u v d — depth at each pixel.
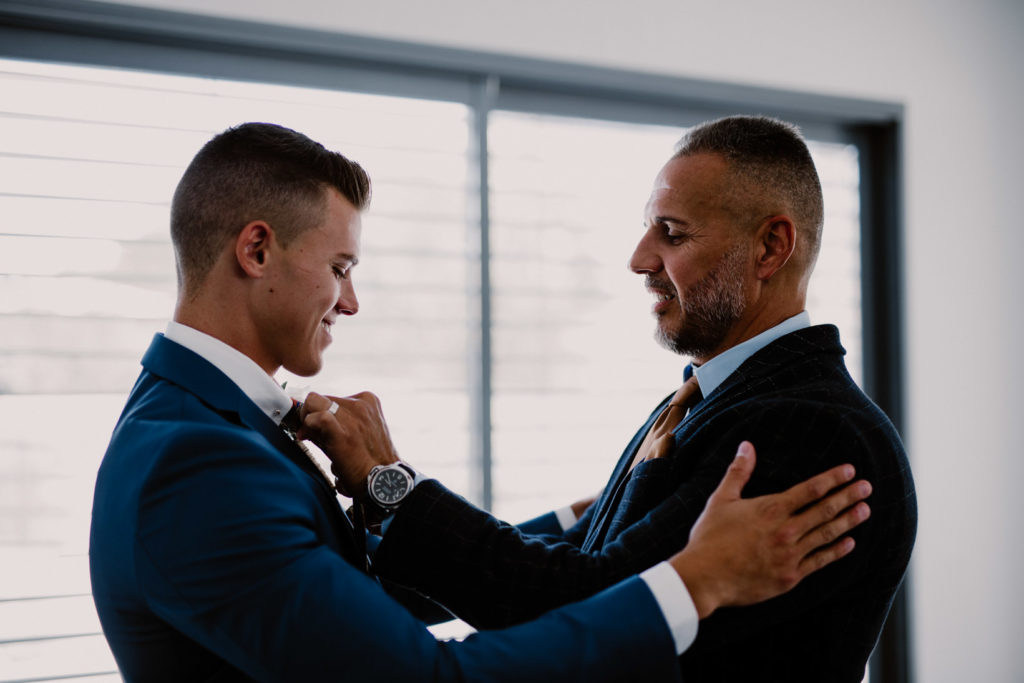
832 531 0.91
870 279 2.84
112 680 1.94
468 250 2.31
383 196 2.23
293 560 0.83
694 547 0.90
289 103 2.16
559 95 2.45
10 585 1.88
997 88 2.89
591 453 2.44
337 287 1.07
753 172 1.15
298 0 2.10
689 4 2.50
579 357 2.44
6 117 1.90
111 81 1.99
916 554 2.76
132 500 0.85
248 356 1.03
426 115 2.28
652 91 2.46
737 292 1.16
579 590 0.97
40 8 1.88
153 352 1.01
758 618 0.96
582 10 2.38
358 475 1.06
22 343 1.90
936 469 2.79
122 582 0.87
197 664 0.90
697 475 1.03
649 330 2.51
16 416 1.89
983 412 2.85
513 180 2.39
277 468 0.90
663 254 1.20
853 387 1.10
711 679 1.03
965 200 2.85
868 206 2.84
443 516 1.03
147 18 1.96
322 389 2.17
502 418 2.36
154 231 2.01
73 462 1.93
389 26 2.18
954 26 2.84
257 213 1.00
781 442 1.00
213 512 0.83
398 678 0.81
